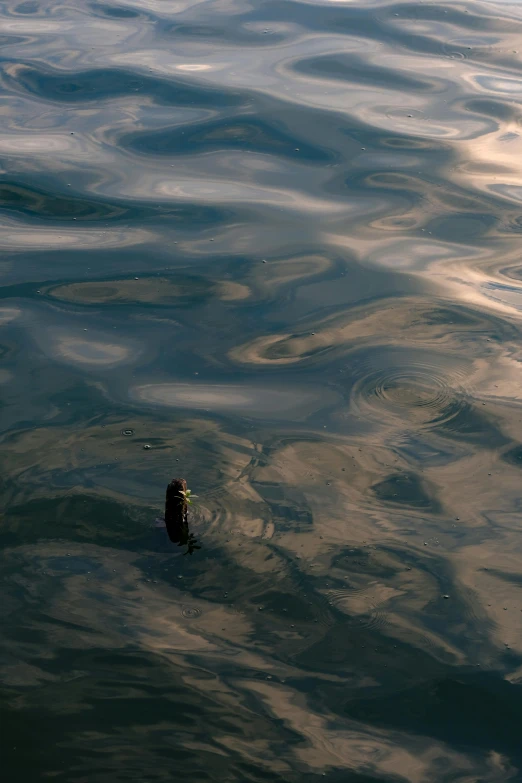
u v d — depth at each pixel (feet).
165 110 34.37
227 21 44.91
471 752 11.07
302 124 33.06
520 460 16.55
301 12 46.03
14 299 22.45
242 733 11.15
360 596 13.30
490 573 13.87
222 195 28.32
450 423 17.60
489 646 12.59
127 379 19.01
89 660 12.08
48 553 13.84
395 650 12.46
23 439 16.72
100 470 15.72
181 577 13.44
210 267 24.17
